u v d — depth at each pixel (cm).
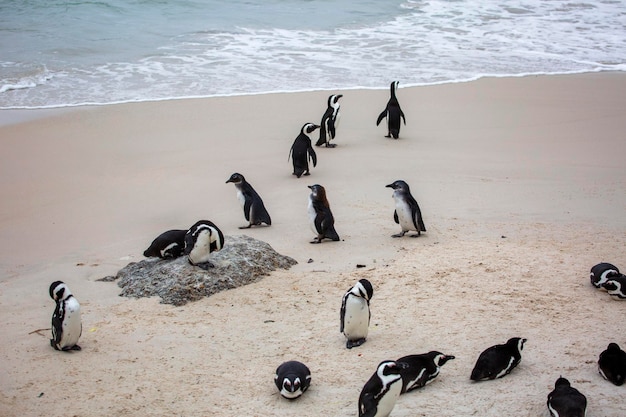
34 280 979
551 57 2461
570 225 1126
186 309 858
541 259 962
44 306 894
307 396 645
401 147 1633
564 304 820
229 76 2209
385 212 1228
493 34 2734
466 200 1277
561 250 1000
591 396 608
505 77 2242
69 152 1605
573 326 761
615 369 630
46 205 1310
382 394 551
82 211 1280
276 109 1923
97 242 1135
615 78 2230
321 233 1074
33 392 677
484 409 598
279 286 915
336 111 1625
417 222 1069
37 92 2047
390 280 913
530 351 707
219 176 1451
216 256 948
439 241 1066
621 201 1248
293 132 1747
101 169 1503
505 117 1861
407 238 1088
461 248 1022
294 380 625
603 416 574
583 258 963
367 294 717
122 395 666
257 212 1155
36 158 1563
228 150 1614
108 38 2588
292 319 821
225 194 1353
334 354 727
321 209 1070
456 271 929
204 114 1878
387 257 1010
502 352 654
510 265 943
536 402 605
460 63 2381
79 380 697
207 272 912
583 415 544
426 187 1359
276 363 716
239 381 683
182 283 891
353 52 2488
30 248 1119
